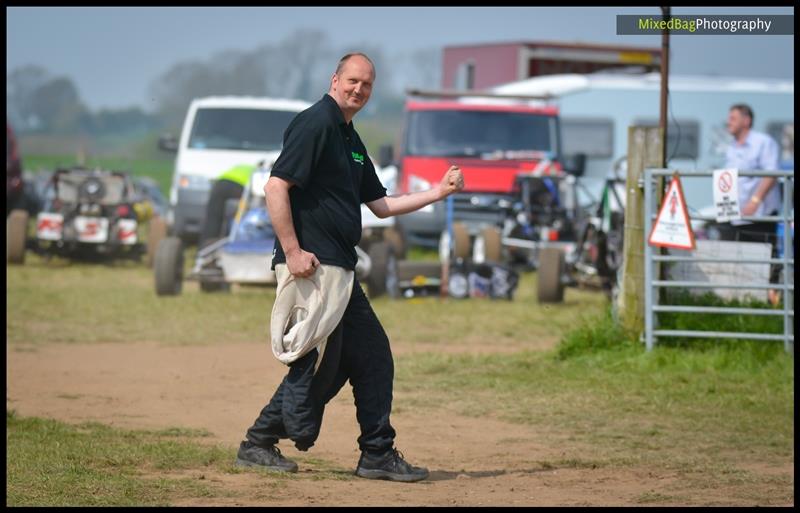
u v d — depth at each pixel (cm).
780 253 4112
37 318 5303
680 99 9775
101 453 2606
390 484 2366
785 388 3597
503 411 3325
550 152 8500
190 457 2569
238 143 8500
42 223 7794
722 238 4262
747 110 5084
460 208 8269
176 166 8525
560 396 3528
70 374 3888
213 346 4612
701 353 3978
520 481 2448
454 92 8625
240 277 5684
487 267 6231
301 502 2158
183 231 8381
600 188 9656
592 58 10194
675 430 3083
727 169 3972
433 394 3569
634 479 2489
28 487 2261
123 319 5303
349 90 2286
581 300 6444
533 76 10156
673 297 4128
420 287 6200
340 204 2294
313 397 2331
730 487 2406
